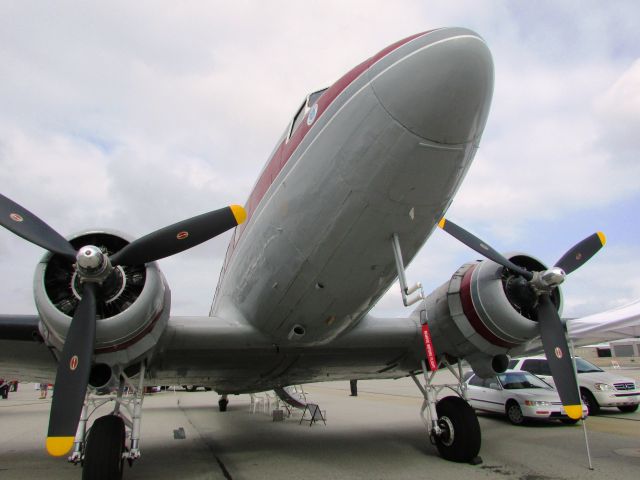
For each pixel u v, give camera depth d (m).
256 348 5.77
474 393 10.62
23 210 4.45
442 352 6.22
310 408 10.05
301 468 5.38
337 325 5.30
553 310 5.42
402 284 4.30
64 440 3.64
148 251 4.34
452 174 3.95
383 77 3.67
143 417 11.92
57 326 4.14
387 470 5.19
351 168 3.92
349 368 7.19
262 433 8.56
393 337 6.09
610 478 4.67
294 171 4.47
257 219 5.29
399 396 19.11
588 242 6.02
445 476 4.85
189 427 9.71
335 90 4.21
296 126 5.06
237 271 5.84
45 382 7.27
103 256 4.04
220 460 5.98
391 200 4.00
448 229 5.64
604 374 11.05
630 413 10.70
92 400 4.88
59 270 4.51
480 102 3.54
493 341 5.54
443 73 3.39
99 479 4.21
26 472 5.70
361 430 8.73
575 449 6.30
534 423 9.50
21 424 11.12
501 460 5.62
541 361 12.34
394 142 3.68
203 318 5.53
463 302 5.68
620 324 10.15
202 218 4.54
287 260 4.70
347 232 4.25
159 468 5.51
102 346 4.17
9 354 5.60
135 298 4.53
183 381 7.36
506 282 5.60
